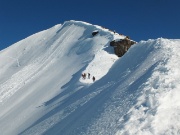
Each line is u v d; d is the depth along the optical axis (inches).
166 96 562.6
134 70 956.0
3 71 3065.9
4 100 2228.1
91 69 1862.7
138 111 547.2
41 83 2250.2
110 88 889.5
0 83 2704.2
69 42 2987.2
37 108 1653.5
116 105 644.7
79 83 1637.6
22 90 2290.8
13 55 3400.6
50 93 1850.4
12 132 1434.5
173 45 1098.1
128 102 613.9
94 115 682.8
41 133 962.1
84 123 683.4
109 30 2758.4
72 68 2218.3
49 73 2425.0
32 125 1302.9
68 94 1531.7
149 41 1293.1
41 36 3617.1
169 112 526.0
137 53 1261.1
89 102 923.4
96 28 2896.2
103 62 1979.6
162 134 479.8
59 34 3393.2
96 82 1320.1
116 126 537.0
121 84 826.8
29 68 2790.4
